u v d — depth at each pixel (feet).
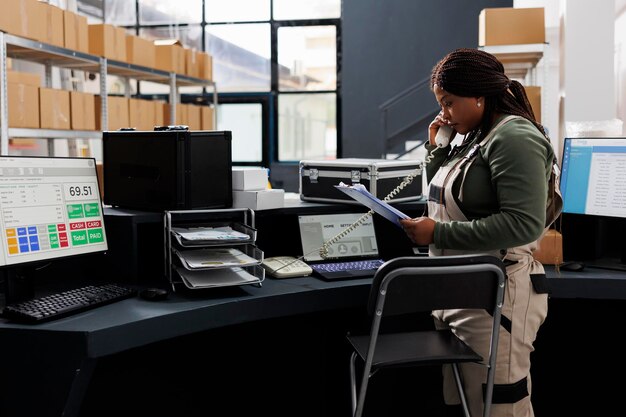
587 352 7.23
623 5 13.57
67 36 12.71
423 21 20.90
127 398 6.26
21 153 17.25
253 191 6.28
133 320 4.54
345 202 6.86
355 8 21.18
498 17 12.00
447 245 4.87
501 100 4.99
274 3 21.81
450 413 6.00
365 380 4.59
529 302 4.98
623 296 5.81
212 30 22.30
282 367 7.34
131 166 6.16
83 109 13.25
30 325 4.40
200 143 5.94
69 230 5.36
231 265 5.41
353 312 7.33
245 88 22.27
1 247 4.83
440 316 5.61
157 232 6.22
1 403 4.41
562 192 6.73
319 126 22.08
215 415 7.02
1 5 10.74
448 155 5.95
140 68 15.87
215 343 6.95
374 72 21.27
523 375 5.02
